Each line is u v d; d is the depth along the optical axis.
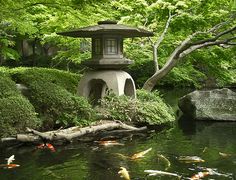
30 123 6.11
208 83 15.70
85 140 6.46
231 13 9.94
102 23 7.92
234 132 7.41
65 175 4.51
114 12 9.05
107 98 7.84
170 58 9.73
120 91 7.90
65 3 7.28
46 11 9.11
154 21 10.27
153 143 6.36
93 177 4.43
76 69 17.34
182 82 17.53
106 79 7.96
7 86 6.84
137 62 11.35
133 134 7.11
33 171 4.66
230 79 10.98
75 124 6.81
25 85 7.98
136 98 8.41
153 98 8.99
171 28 10.48
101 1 7.10
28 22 9.34
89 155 5.47
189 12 10.02
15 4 7.36
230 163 5.05
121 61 7.96
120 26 7.67
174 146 6.14
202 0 9.40
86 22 8.54
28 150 5.70
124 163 5.05
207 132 7.41
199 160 5.17
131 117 7.69
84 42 11.22
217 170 4.72
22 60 19.36
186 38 10.02
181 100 9.83
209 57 10.30
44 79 8.20
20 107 6.06
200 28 10.25
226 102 9.00
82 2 7.03
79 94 8.20
